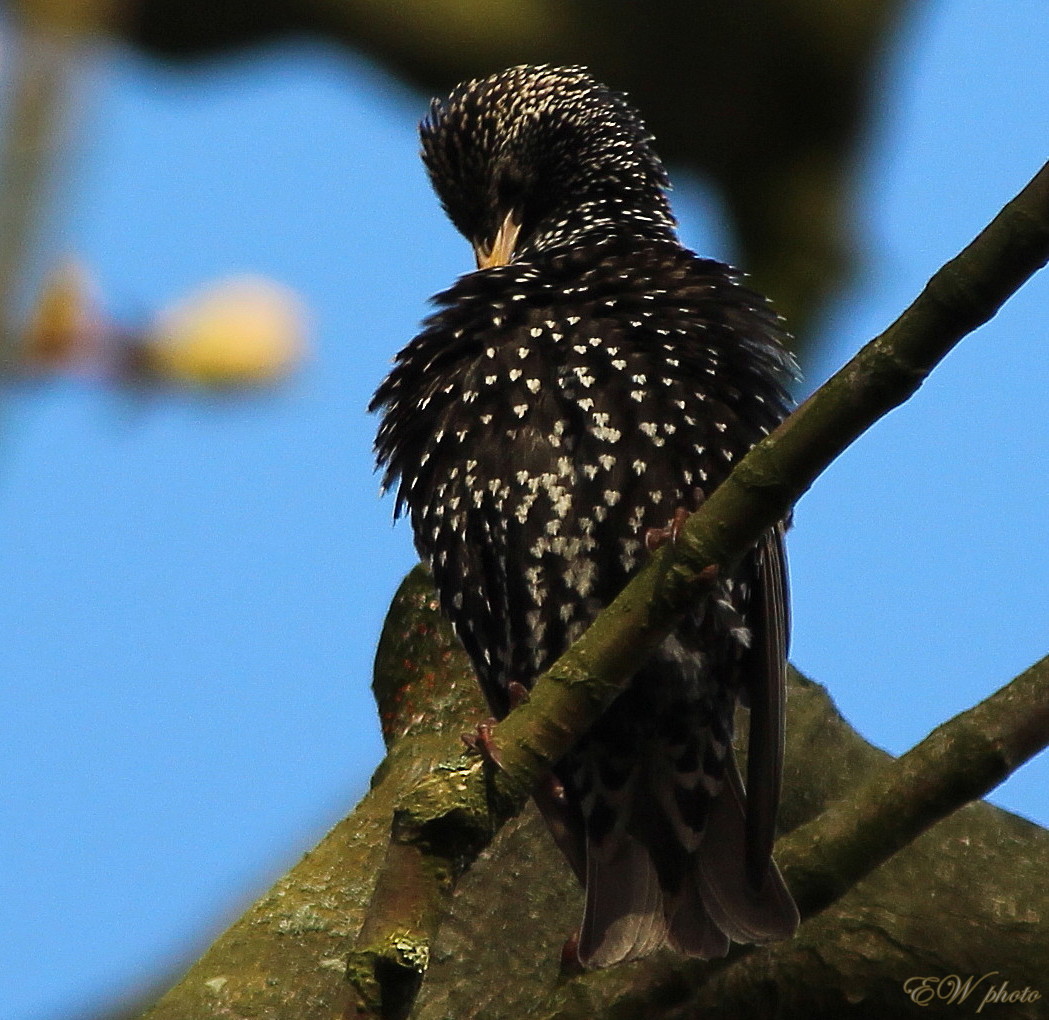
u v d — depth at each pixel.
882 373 5.29
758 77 11.95
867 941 6.98
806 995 6.96
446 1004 7.18
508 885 7.49
